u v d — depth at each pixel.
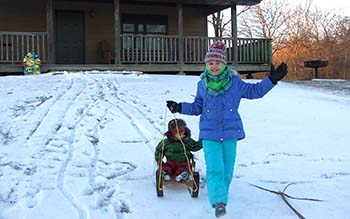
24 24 20.00
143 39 19.28
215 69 4.23
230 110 4.28
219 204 3.96
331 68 41.25
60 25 20.52
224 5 20.70
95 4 20.97
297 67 43.78
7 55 17.39
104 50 20.70
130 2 20.09
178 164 4.78
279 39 46.06
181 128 4.75
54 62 20.11
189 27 22.45
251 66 20.05
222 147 4.30
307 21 45.53
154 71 18.75
